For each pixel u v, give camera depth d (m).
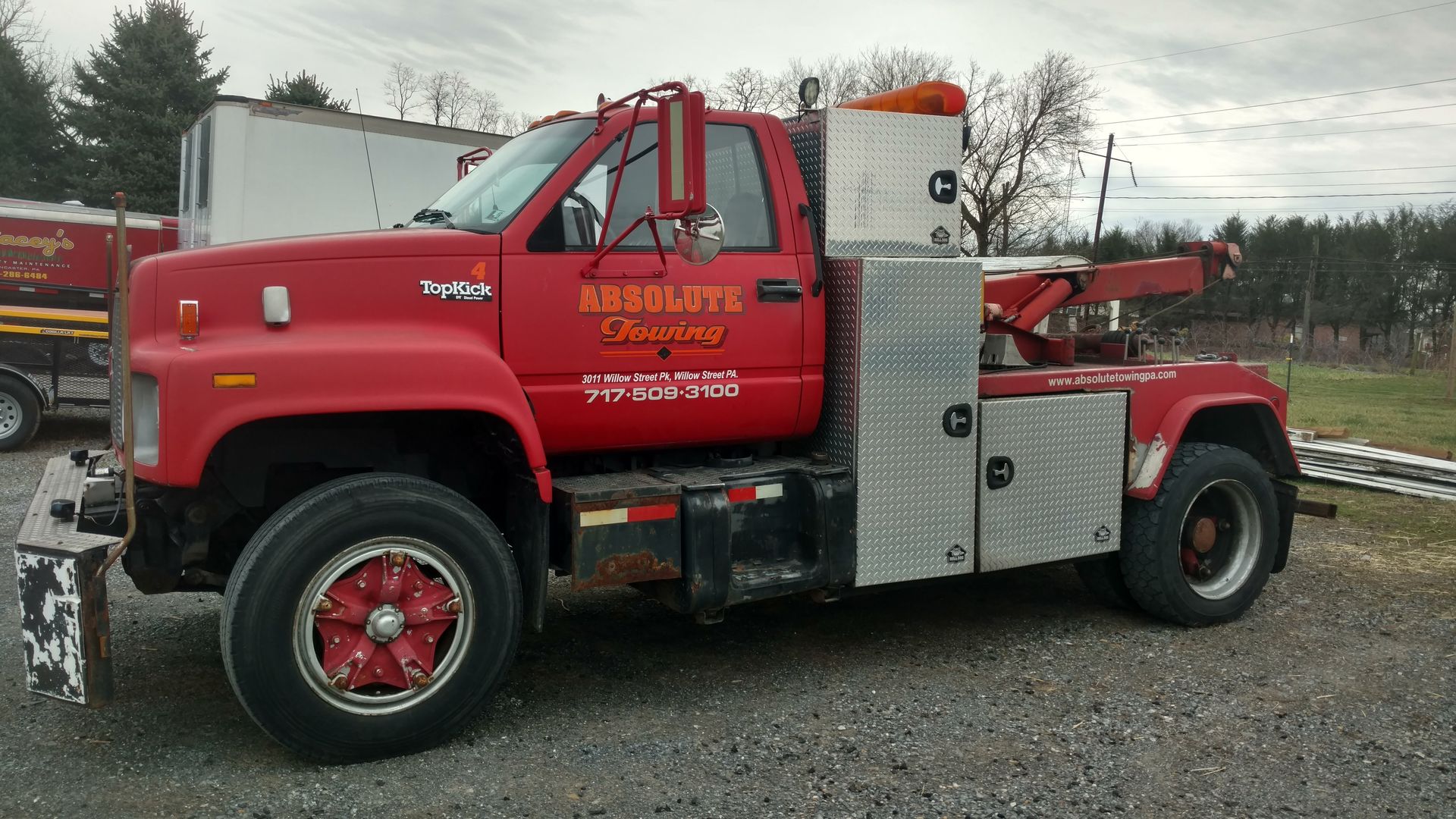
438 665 3.51
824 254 4.29
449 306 3.59
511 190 3.91
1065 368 5.14
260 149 10.11
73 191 36.03
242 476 3.56
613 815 3.07
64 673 3.23
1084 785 3.35
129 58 31.94
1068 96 47.12
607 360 3.83
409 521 3.38
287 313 3.38
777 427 4.28
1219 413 5.50
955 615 5.30
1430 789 3.36
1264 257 55.81
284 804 3.09
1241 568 5.27
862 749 3.60
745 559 4.12
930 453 4.39
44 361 10.25
